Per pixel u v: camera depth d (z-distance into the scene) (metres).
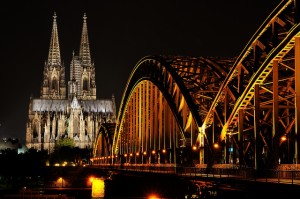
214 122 85.81
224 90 80.50
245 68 72.75
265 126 76.44
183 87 99.25
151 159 137.62
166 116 118.88
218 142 82.19
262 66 65.75
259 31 66.75
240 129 74.12
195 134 97.44
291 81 68.56
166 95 109.75
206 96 95.31
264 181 55.47
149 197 120.81
